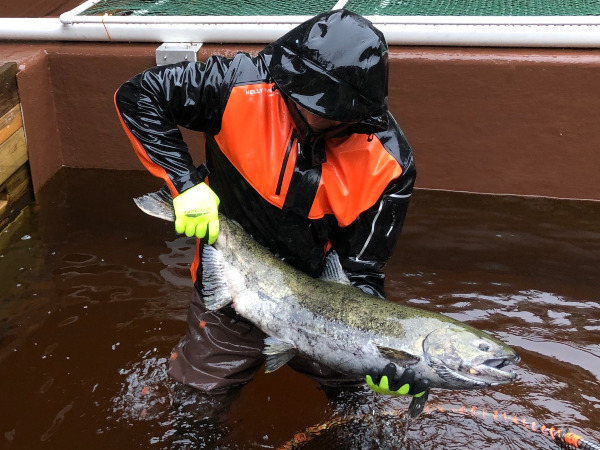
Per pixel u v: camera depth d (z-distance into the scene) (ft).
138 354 6.50
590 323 7.00
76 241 8.01
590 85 7.92
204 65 4.86
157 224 8.36
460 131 8.40
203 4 9.44
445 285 7.50
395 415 5.94
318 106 4.30
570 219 8.32
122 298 7.20
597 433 5.77
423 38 8.19
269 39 8.44
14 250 7.80
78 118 8.92
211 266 5.09
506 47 8.14
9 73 8.04
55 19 8.89
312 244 5.12
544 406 6.05
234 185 5.04
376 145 4.79
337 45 4.29
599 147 8.19
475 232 8.18
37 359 6.40
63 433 5.66
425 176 8.72
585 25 8.04
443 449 5.65
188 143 8.78
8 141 8.10
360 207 4.82
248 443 5.64
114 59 8.54
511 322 7.00
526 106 8.14
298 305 4.93
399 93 8.33
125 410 5.91
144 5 9.39
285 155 4.77
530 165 8.43
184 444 5.58
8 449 5.49
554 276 7.61
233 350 5.45
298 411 5.97
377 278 5.23
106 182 9.01
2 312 6.91
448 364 4.52
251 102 4.75
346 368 4.86
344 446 5.65
